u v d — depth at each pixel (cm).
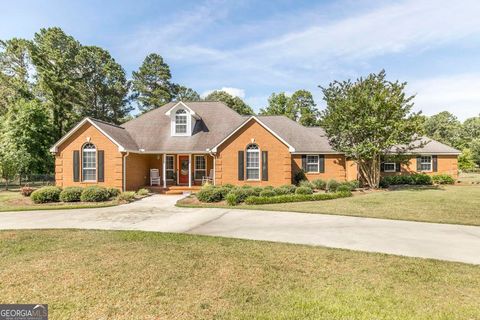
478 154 4584
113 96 4731
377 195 1744
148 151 2122
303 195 1600
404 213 1205
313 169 2267
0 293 475
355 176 2353
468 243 785
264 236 861
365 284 515
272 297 463
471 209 1272
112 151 1950
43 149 2852
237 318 398
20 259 641
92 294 471
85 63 4394
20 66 3806
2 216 1226
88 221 1105
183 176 2294
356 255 675
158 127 2369
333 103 2120
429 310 422
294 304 439
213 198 1574
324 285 511
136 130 2336
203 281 524
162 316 404
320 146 2298
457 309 425
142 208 1419
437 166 2556
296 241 804
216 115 2458
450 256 676
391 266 605
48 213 1294
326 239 827
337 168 2266
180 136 2252
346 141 2138
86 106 4406
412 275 557
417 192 1867
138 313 412
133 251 696
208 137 2220
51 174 2964
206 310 421
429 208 1298
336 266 605
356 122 2012
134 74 5366
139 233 884
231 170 2014
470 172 4425
